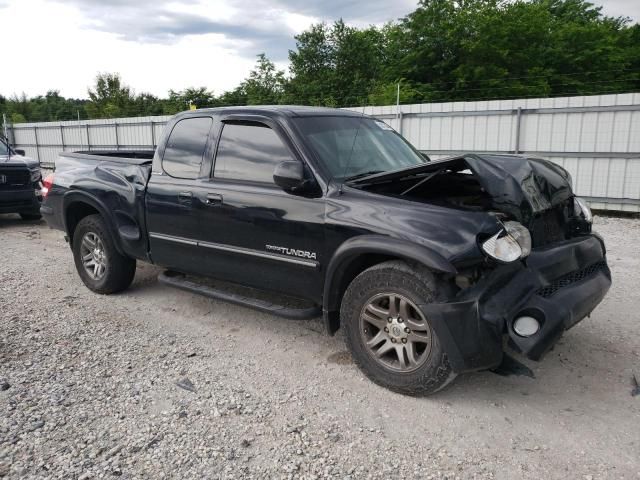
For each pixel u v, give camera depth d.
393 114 14.12
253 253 4.05
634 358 3.94
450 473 2.71
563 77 33.94
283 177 3.62
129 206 4.95
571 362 3.89
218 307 5.16
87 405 3.36
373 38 43.94
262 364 3.95
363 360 3.58
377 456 2.85
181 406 3.35
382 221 3.36
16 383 3.64
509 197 3.26
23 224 9.96
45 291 5.70
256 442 2.98
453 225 3.14
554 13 44.44
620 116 10.95
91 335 4.50
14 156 9.80
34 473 2.71
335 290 3.68
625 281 5.86
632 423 3.12
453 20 33.09
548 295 3.16
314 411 3.29
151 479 2.67
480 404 3.36
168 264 4.79
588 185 11.60
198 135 4.55
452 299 3.13
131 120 21.14
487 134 12.69
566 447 2.91
